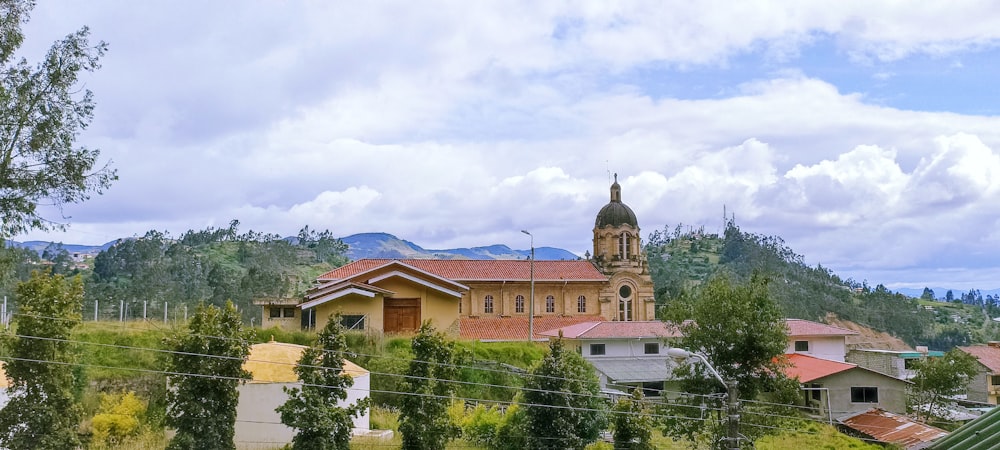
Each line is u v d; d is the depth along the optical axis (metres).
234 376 28.33
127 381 38.75
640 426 33.72
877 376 50.94
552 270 74.06
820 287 143.62
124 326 43.22
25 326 27.69
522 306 71.88
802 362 56.25
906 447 42.03
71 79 30.84
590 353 58.78
